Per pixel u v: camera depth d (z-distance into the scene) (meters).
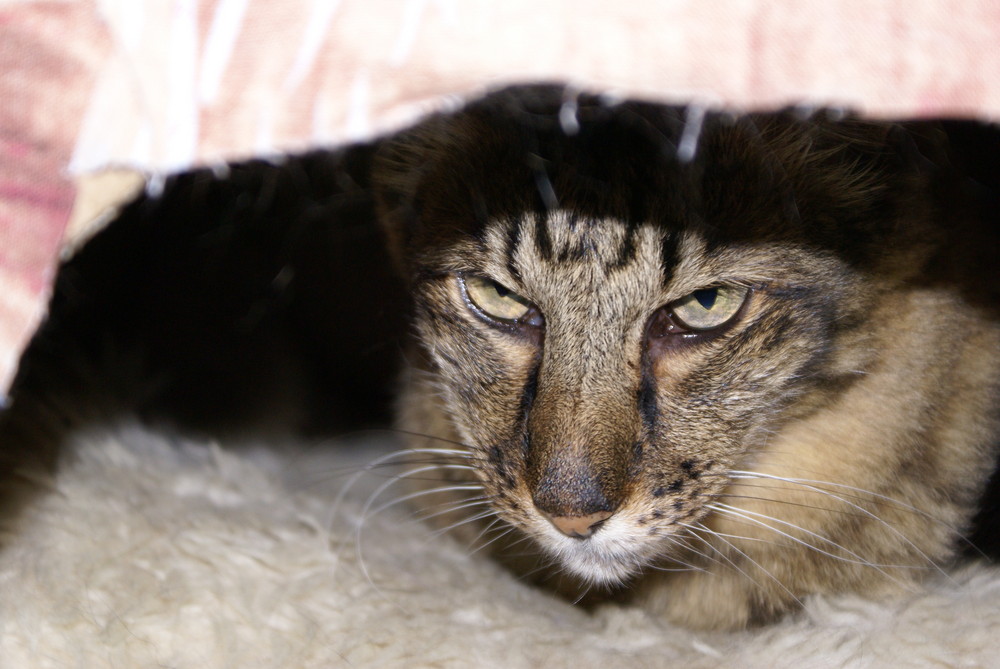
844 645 0.49
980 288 0.52
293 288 0.66
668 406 0.50
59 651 0.47
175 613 0.49
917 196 0.50
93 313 0.63
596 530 0.50
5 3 0.41
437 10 0.41
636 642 0.50
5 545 0.51
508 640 0.49
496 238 0.49
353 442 0.66
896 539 0.52
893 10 0.41
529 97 0.47
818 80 0.41
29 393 0.57
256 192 0.61
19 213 0.42
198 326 0.65
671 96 0.41
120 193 0.43
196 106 0.42
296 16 0.41
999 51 0.41
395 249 0.54
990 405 0.53
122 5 0.41
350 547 0.54
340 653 0.48
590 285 0.48
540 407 0.49
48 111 0.42
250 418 0.65
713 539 0.52
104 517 0.53
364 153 0.57
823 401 0.51
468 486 0.53
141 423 0.60
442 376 0.53
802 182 0.49
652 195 0.48
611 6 0.41
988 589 0.51
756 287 0.49
